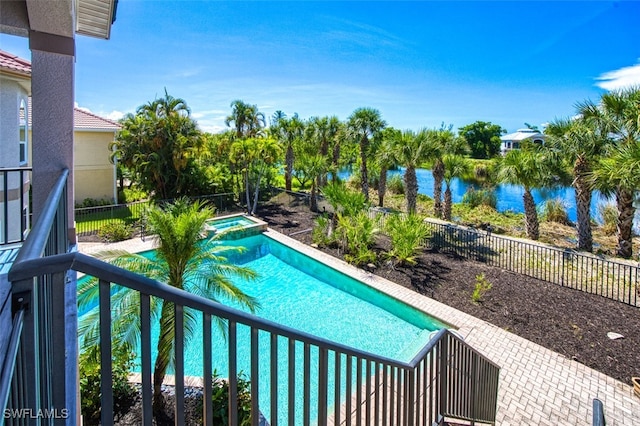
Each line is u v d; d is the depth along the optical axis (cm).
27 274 97
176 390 127
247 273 636
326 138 2375
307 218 1792
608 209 1633
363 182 2019
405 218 1312
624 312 818
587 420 522
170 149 1817
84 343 498
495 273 1060
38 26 302
